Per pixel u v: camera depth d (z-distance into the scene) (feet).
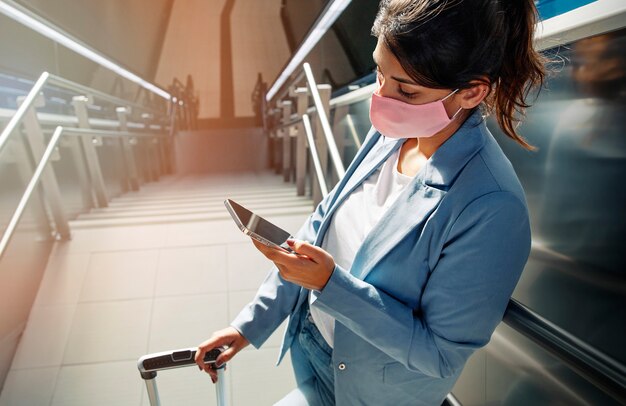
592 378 2.05
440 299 2.36
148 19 33.96
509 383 3.92
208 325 7.20
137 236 9.21
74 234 9.17
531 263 3.79
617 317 2.92
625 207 2.84
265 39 37.93
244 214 2.74
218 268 8.32
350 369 2.85
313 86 9.25
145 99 29.78
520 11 2.12
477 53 2.05
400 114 2.41
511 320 2.46
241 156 31.53
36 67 13.64
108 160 16.24
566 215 3.37
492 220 2.19
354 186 3.14
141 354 6.70
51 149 8.18
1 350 6.25
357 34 14.20
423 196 2.46
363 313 2.43
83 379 6.31
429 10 2.01
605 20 2.80
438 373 2.48
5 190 7.41
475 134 2.43
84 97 12.32
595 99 2.99
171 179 25.08
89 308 7.39
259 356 6.74
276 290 3.46
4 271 6.67
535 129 3.62
